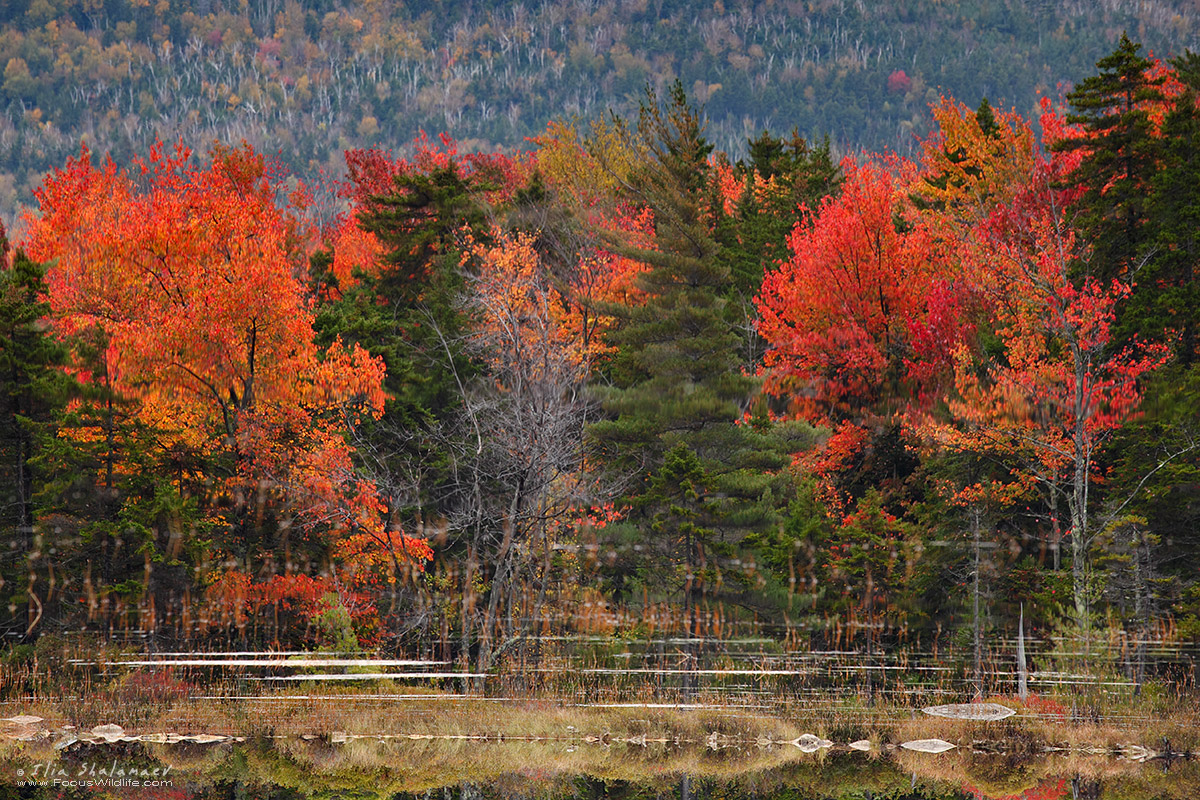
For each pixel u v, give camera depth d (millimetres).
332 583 53281
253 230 58531
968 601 54875
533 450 47094
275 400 55625
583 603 53500
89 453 49688
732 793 39156
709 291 67438
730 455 61312
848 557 53500
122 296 57438
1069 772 40938
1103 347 57000
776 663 52031
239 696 47188
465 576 53594
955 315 66688
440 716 45344
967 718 46531
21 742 41281
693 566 52625
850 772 41344
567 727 44906
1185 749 43094
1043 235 62375
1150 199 59531
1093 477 56281
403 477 56844
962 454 60188
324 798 37219
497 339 54312
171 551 49875
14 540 49281
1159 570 53188
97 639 49812
